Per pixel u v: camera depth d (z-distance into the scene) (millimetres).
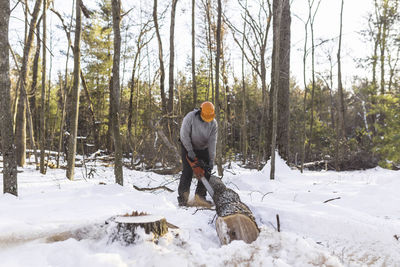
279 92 8219
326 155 14250
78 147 17562
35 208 3051
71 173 6836
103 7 21766
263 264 2045
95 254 2000
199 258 2109
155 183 6926
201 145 4332
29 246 2164
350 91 28922
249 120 23484
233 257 2148
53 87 22734
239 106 23516
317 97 25906
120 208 3279
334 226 2938
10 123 3684
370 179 6703
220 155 7301
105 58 22875
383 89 19062
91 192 4160
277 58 6543
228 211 2781
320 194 4539
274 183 6168
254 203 3760
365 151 14562
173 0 10508
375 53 19719
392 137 13250
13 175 3719
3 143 3668
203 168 3910
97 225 2463
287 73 8203
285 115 8164
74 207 3186
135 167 11398
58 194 3975
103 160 13781
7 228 2314
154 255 2082
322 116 28156
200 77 23344
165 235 2447
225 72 17250
